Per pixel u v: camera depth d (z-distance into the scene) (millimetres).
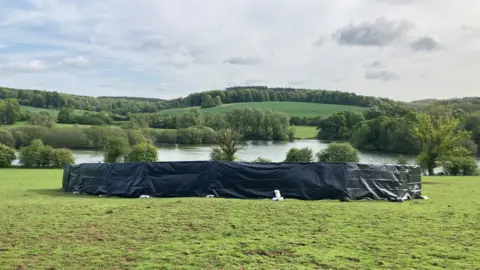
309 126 109562
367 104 128500
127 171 16547
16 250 7258
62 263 6496
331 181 14961
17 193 17625
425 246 7668
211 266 6344
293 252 7160
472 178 33188
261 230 8961
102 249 7312
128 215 10656
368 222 9977
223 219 10156
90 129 72938
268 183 15328
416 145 69438
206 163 15844
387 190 15430
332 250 7309
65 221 9859
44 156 49688
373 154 68750
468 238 8336
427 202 14812
